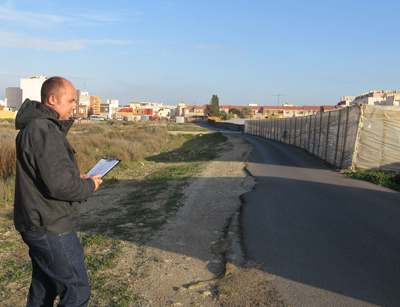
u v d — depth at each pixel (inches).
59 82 99.9
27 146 89.7
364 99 2716.5
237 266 178.4
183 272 175.8
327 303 137.6
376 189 386.6
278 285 154.8
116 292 151.3
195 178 494.3
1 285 162.9
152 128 1715.1
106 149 801.6
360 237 219.0
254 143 1239.5
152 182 491.8
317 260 182.7
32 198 91.3
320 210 290.7
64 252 94.2
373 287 150.9
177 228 255.9
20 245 224.4
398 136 506.0
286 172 530.0
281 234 228.4
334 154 609.0
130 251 208.4
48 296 101.0
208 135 1782.7
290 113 4330.7
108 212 321.1
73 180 91.5
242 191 385.4
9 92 3794.3
